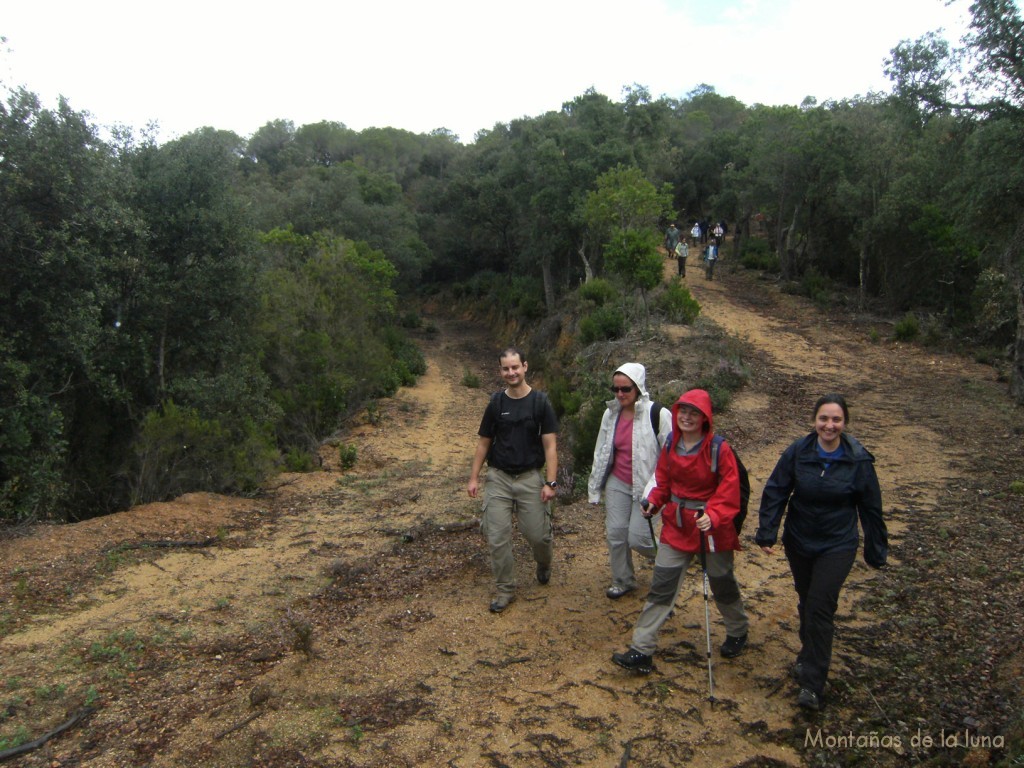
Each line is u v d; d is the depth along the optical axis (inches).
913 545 243.0
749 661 173.6
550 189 1301.7
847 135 968.9
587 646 183.3
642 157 1386.6
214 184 542.0
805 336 762.8
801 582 160.6
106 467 497.7
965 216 553.0
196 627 202.1
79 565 249.1
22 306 381.4
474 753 142.9
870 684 163.3
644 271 728.3
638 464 194.4
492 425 205.8
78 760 141.3
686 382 539.5
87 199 404.5
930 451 373.7
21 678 170.7
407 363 1151.0
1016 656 165.9
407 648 185.5
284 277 807.7
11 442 348.5
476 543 278.1
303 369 739.4
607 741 145.8
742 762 139.9
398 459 589.0
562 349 948.6
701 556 159.8
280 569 253.0
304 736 148.2
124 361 478.9
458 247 2149.4
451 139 3235.7
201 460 412.8
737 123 2743.6
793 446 158.6
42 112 387.2
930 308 864.3
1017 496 289.7
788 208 1115.9
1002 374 549.3
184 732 150.4
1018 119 486.3
